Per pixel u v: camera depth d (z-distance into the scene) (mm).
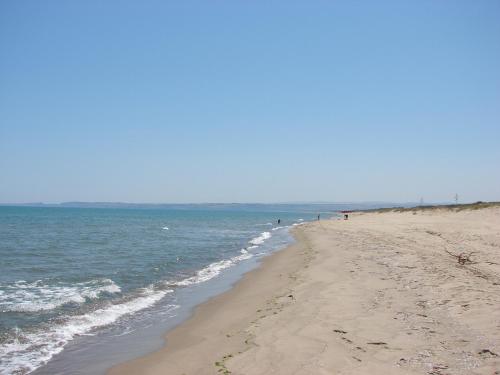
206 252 29031
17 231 48094
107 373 7352
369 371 5934
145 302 13258
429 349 6672
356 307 9602
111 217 108812
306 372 6078
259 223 84688
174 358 7898
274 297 12391
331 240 29984
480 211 50375
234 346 7984
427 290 10922
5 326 10336
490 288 10805
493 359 6078
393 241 24922
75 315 11500
